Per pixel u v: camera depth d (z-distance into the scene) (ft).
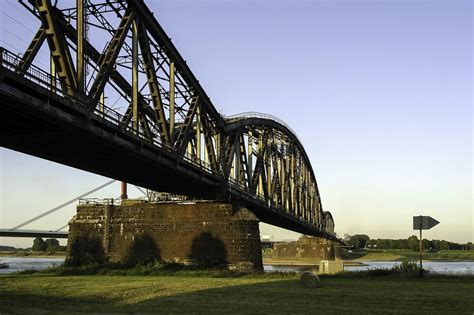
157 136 146.00
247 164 244.63
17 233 354.74
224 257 175.83
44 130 109.50
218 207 180.96
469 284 95.40
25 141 119.03
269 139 292.81
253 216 179.83
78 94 105.91
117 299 78.23
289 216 320.29
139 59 149.28
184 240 180.96
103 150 129.29
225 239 177.47
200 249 178.60
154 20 145.18
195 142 196.34
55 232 378.12
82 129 108.99
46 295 84.23
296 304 69.62
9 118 100.63
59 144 122.62
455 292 82.07
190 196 203.10
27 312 63.87
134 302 73.87
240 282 109.09
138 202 196.03
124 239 186.70
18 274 156.46
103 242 188.03
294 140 349.20
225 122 217.56
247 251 175.32
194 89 179.73
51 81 100.17
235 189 214.48
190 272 149.28
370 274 116.47
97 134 114.21
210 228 179.73
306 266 465.88
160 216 185.68
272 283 105.29
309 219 423.23
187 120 176.04
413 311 63.10
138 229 186.39
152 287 96.58
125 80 155.94
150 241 184.14
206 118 192.54
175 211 184.75
